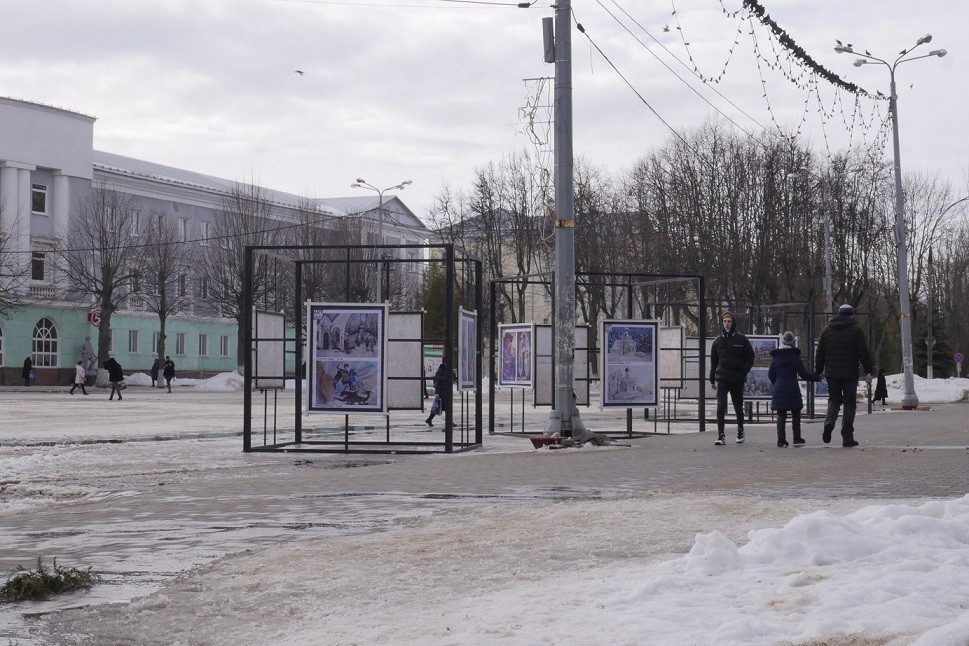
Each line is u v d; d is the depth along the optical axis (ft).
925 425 85.56
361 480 43.52
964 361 319.27
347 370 61.21
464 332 63.21
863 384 189.06
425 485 41.50
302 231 239.09
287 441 69.97
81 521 32.48
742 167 188.55
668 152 195.93
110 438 73.46
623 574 21.81
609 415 108.27
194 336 280.31
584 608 18.61
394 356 64.23
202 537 28.96
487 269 226.79
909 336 134.00
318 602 20.39
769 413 111.96
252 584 22.07
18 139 233.55
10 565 24.84
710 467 47.88
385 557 25.02
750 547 22.85
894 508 26.40
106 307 227.61
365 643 17.02
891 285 216.33
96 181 248.73
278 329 64.59
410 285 233.55
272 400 157.99
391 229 323.37
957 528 24.81
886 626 16.30
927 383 186.80
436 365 181.27
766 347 94.17
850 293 187.73
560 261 65.31
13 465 52.49
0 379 229.45
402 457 57.31
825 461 50.21
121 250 230.68
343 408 61.31
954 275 309.63
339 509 34.60
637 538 27.17
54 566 22.72
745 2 65.36
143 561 25.29
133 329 260.01
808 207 184.75
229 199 252.42
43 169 240.94
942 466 47.11
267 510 34.53
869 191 180.24
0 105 230.48
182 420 98.37
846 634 15.96
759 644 15.64
